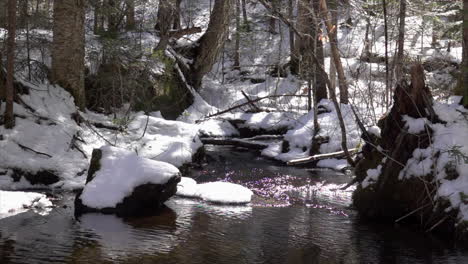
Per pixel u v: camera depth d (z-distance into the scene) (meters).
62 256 5.86
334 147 13.98
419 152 7.96
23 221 7.32
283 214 8.35
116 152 8.62
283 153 15.07
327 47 24.77
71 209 8.21
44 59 14.72
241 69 26.61
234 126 19.08
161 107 17.67
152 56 15.67
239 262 5.89
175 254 6.10
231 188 9.43
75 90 13.07
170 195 8.70
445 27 19.80
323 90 17.91
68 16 12.84
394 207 8.15
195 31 19.64
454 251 6.51
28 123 11.00
